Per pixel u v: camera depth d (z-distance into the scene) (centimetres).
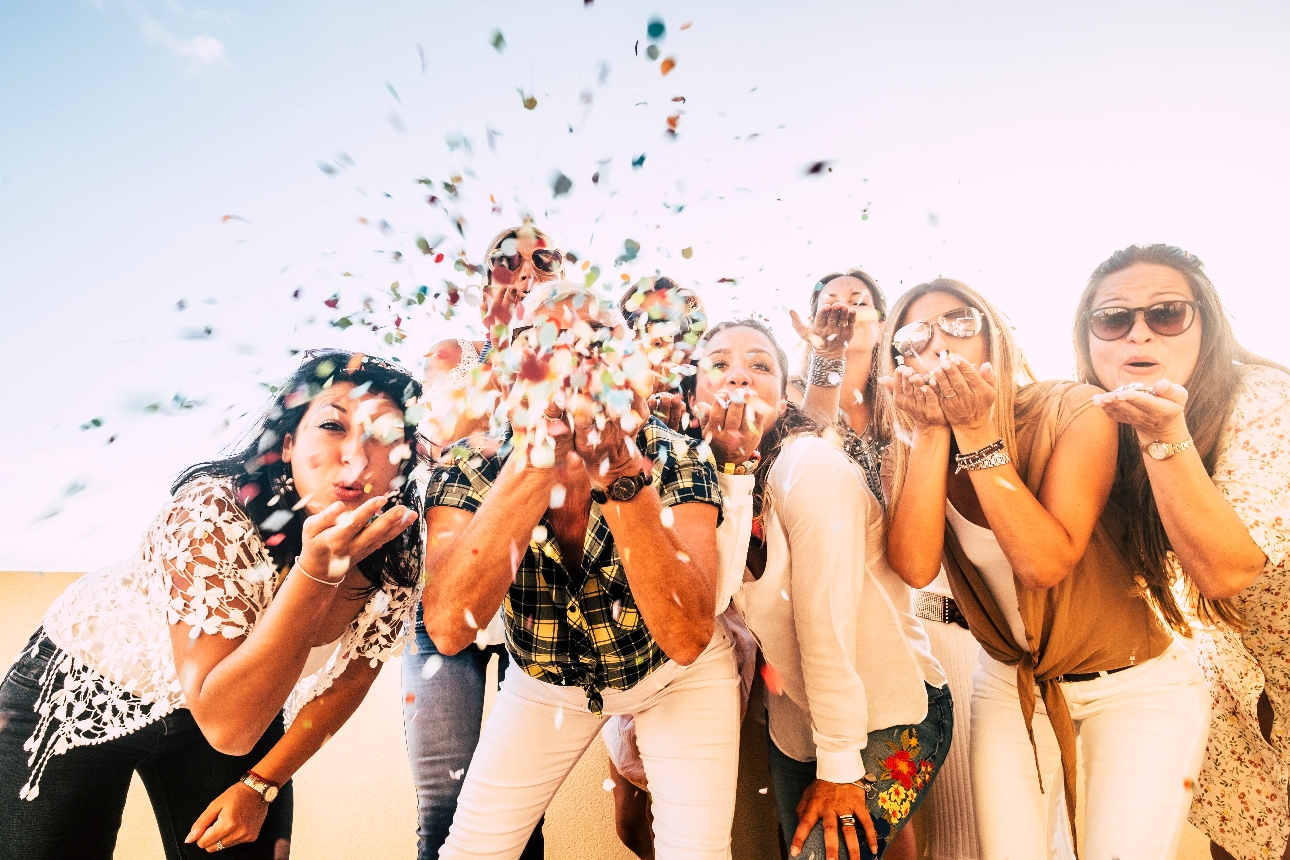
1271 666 161
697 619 112
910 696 143
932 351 153
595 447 99
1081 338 171
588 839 196
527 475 108
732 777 129
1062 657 144
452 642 113
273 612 112
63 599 131
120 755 131
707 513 122
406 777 207
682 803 125
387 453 131
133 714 127
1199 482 138
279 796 144
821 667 135
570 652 124
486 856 129
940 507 147
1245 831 170
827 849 128
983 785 150
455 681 162
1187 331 156
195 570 117
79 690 124
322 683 141
